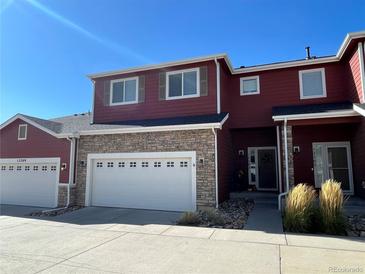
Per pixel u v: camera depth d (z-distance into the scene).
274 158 14.23
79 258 5.47
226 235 7.06
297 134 13.17
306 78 13.10
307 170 12.83
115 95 14.53
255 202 11.87
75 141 12.77
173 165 11.13
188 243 6.41
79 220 9.33
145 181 11.49
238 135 14.94
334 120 10.23
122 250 5.95
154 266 5.01
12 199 13.74
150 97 13.66
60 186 12.56
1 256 5.63
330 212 7.25
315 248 5.91
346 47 11.20
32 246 6.33
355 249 5.82
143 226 8.27
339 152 12.55
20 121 14.16
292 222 7.40
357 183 11.58
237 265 5.01
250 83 14.03
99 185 12.26
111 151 12.12
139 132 11.59
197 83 12.76
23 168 13.78
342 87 12.42
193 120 11.52
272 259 5.29
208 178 10.42
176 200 10.90
